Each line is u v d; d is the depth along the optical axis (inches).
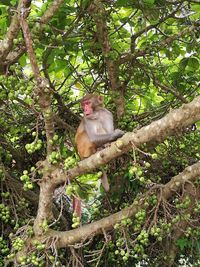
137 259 337.1
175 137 353.1
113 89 359.3
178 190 318.7
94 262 345.4
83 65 434.3
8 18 304.0
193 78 389.1
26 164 362.6
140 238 271.3
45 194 263.1
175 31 407.2
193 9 366.3
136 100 442.9
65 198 362.0
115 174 334.6
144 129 227.3
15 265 267.7
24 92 235.9
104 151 239.3
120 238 280.7
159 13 354.9
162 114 371.9
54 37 268.1
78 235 273.6
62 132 359.6
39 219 270.8
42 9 316.8
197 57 379.6
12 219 321.4
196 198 302.2
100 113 310.5
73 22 313.1
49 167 256.4
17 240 267.3
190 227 323.3
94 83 380.5
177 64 411.2
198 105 211.3
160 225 295.6
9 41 245.9
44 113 236.5
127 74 378.0
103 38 334.3
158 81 384.2
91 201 418.3
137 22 381.7
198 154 362.9
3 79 244.1
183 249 355.3
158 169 355.6
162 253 346.6
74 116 365.7
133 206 278.7
